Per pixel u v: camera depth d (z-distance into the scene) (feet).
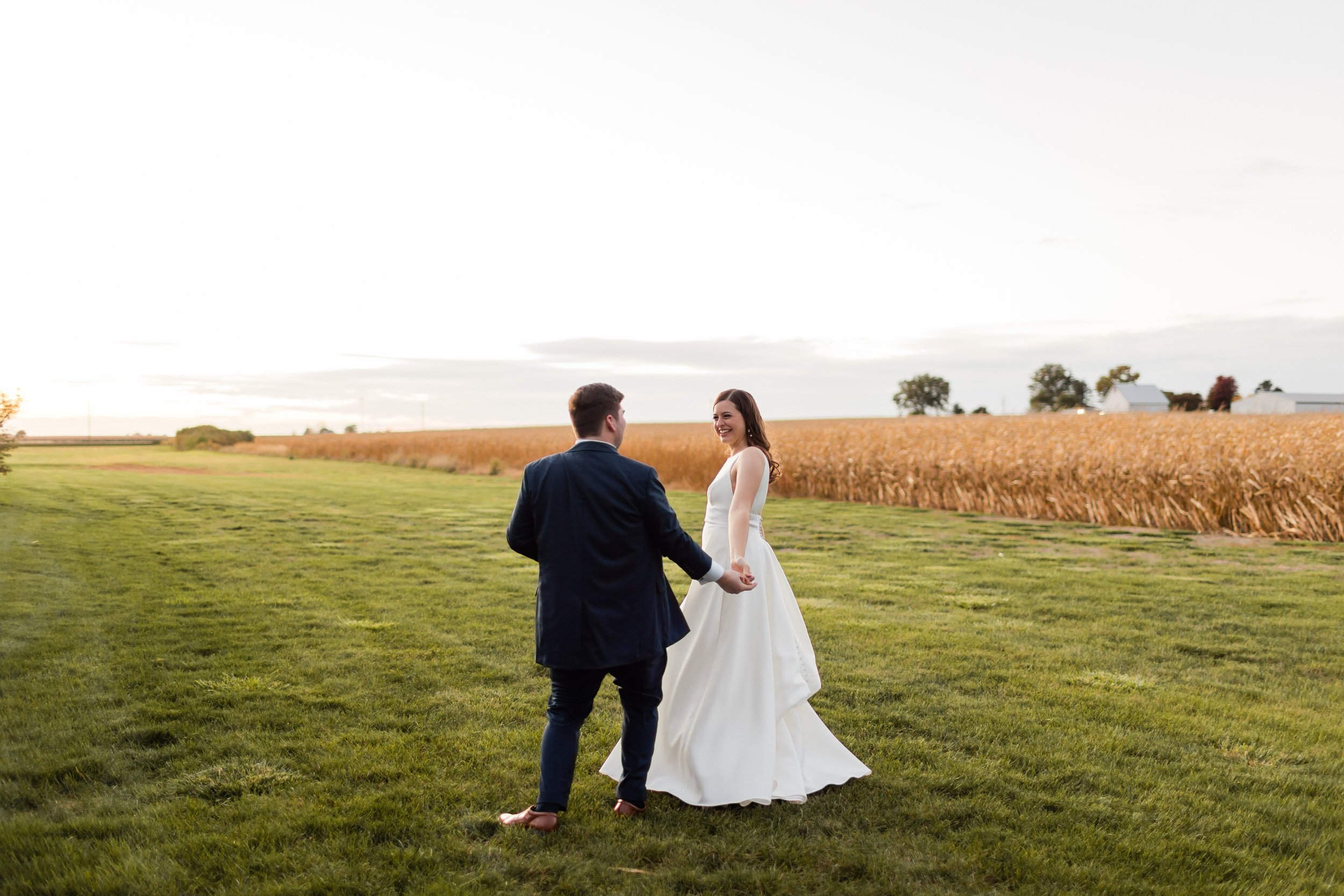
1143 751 11.87
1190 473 43.19
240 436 203.21
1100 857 8.61
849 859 8.46
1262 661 17.31
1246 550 34.76
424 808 9.55
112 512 44.04
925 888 7.95
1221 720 13.35
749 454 10.48
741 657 10.17
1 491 45.70
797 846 8.74
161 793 9.80
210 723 12.37
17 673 14.48
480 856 8.43
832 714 13.42
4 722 12.05
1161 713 13.58
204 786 10.00
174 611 20.49
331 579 25.79
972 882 8.03
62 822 8.91
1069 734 12.54
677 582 28.07
